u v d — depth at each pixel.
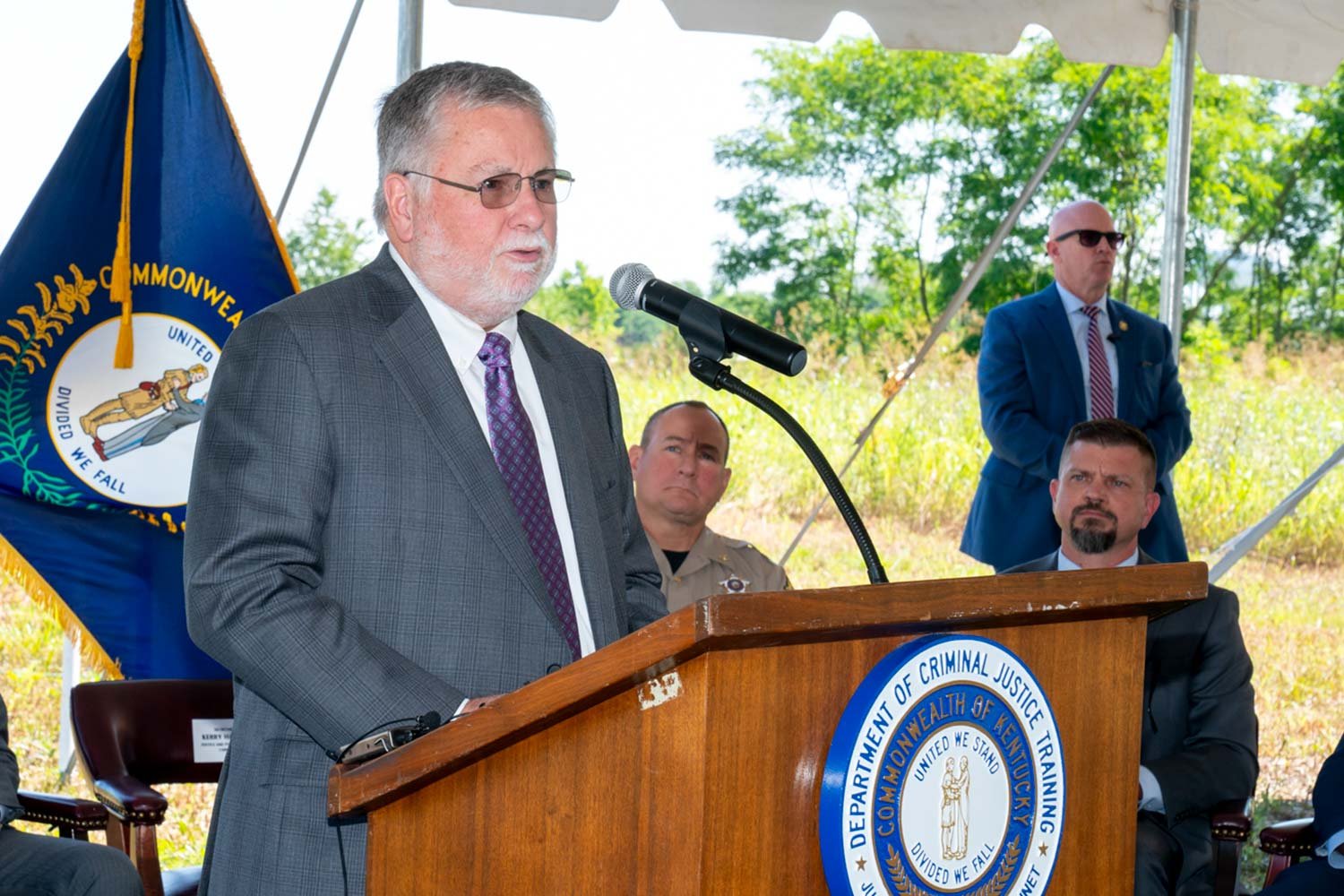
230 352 1.79
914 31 4.05
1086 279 4.84
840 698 1.26
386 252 1.96
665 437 3.43
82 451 3.50
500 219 1.85
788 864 1.22
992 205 12.31
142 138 3.61
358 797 1.30
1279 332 12.15
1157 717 3.30
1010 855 1.32
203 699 3.30
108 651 3.51
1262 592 8.12
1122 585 1.37
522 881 1.28
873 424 4.78
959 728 1.29
